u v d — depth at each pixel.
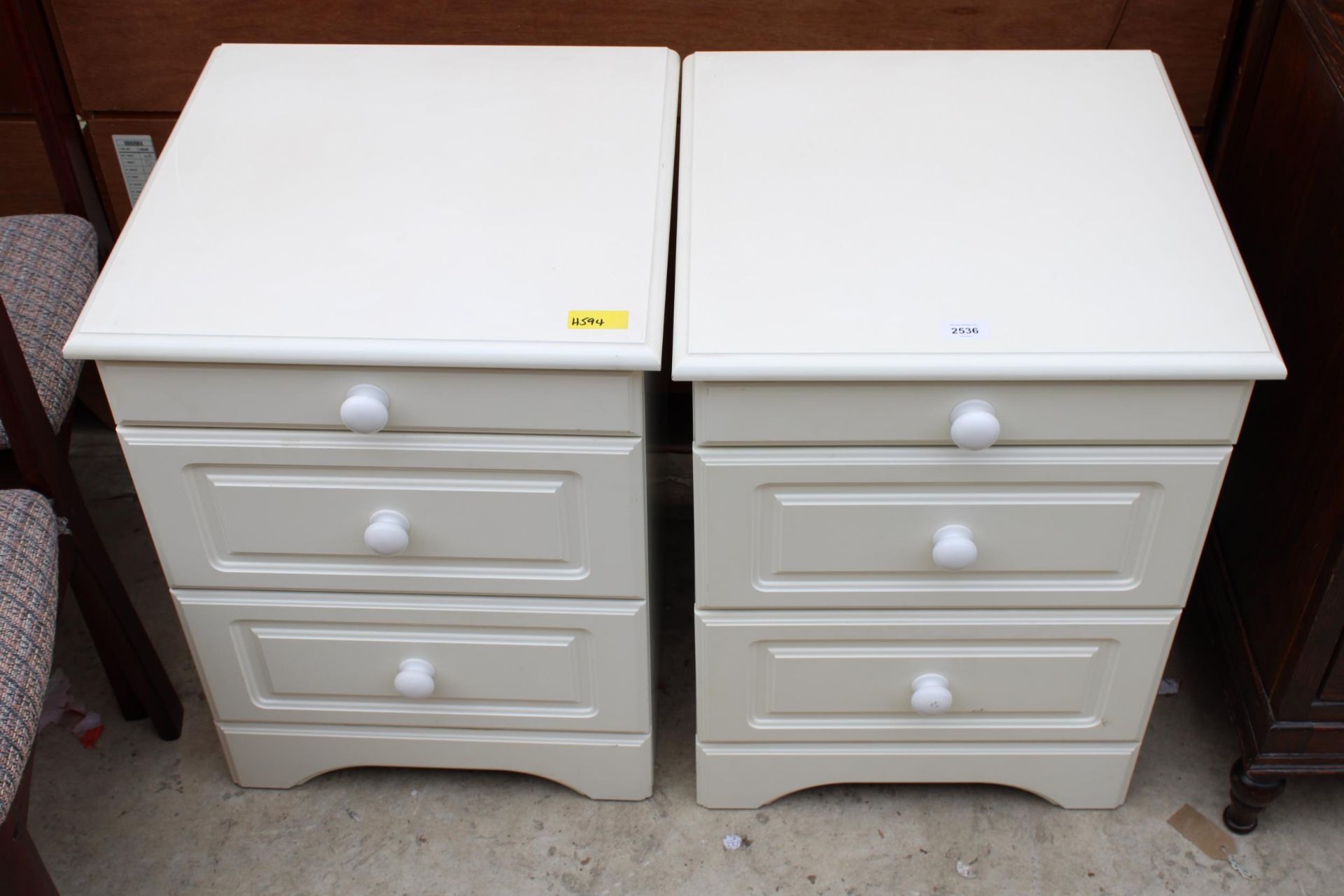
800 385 0.88
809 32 1.27
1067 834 1.19
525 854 1.17
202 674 1.12
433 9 1.27
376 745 1.18
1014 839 1.18
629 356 0.86
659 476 1.27
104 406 1.56
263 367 0.89
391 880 1.15
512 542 1.00
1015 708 1.11
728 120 1.07
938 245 0.94
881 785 1.24
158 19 1.28
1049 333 0.87
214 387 0.91
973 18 1.24
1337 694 1.03
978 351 0.86
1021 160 1.02
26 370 0.96
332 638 1.08
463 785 1.24
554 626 1.06
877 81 1.10
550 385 0.89
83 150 1.29
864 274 0.92
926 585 1.01
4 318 0.91
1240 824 1.17
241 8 1.27
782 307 0.89
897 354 0.86
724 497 0.95
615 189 0.99
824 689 1.09
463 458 0.94
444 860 1.17
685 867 1.16
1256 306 0.89
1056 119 1.06
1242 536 1.15
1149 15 1.22
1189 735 1.28
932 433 0.91
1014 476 0.94
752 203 0.98
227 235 0.96
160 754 1.27
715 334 0.88
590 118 1.07
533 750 1.17
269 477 0.97
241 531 1.00
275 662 1.10
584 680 1.10
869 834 1.19
